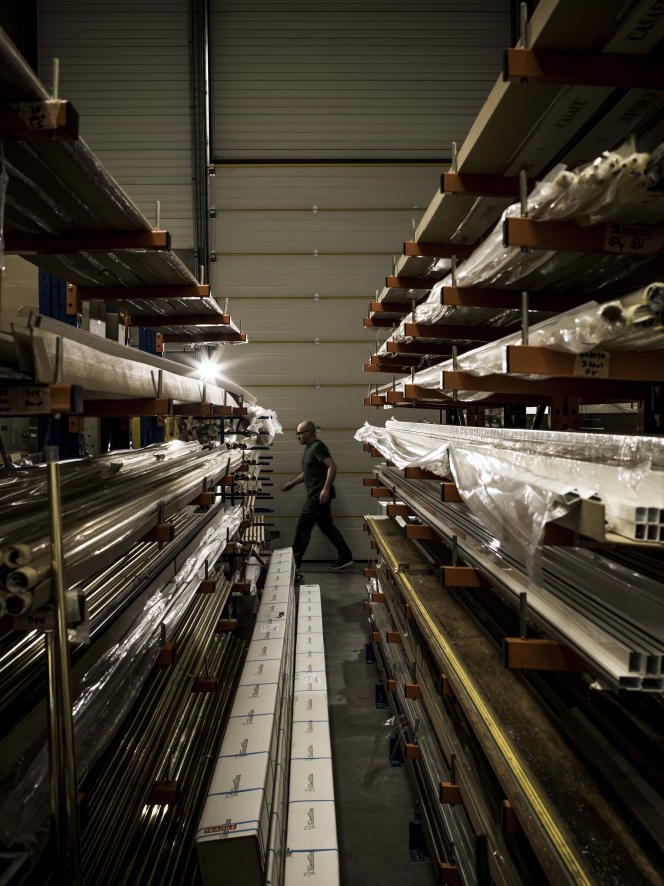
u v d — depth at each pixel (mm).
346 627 5309
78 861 1167
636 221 1701
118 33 7219
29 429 3570
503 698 1763
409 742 3010
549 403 3277
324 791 2559
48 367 1126
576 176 1464
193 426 5586
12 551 1003
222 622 3734
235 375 7703
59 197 2057
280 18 7301
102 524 1465
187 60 7254
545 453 1864
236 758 2238
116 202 2111
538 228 1728
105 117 7316
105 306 3629
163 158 7363
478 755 2031
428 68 7355
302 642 4312
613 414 3885
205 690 2828
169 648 2312
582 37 1595
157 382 2061
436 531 2676
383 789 2975
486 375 2479
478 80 7359
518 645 1479
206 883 1804
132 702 1912
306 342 7684
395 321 5305
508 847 1563
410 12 7297
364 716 3717
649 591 1482
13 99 1327
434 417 7832
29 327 1101
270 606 4355
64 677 1112
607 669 1085
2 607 999
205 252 7453
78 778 1463
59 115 1331
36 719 1340
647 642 1181
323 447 6840
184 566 3125
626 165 1392
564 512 1130
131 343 4191
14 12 6973
